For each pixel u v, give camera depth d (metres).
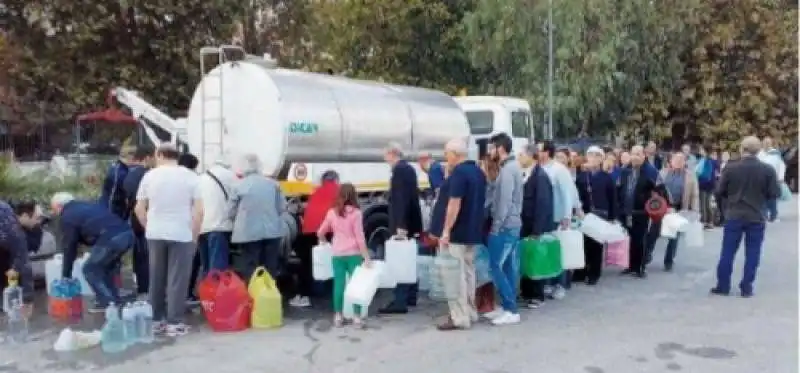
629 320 7.61
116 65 17.97
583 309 8.13
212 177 7.94
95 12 17.59
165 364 6.14
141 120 13.08
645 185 9.99
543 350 6.50
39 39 18.27
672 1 25.48
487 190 7.56
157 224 7.01
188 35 18.70
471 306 7.45
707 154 18.80
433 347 6.61
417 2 25.05
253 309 7.34
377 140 10.53
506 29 23.00
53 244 9.62
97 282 7.85
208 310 7.25
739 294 8.93
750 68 29.23
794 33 29.27
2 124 20.64
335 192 8.48
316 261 7.62
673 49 26.81
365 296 7.19
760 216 8.69
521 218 8.03
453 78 26.91
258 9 21.44
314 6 22.59
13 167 10.79
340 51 25.53
